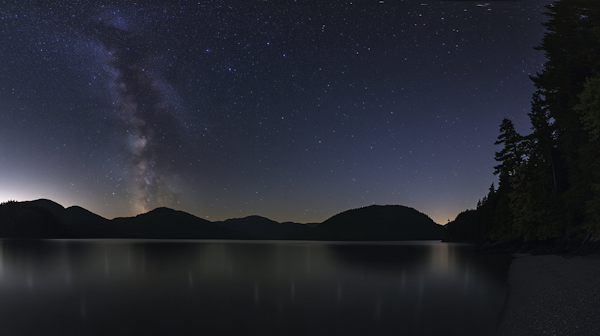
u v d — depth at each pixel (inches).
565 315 549.0
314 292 1006.4
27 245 4616.1
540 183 1983.3
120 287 1127.0
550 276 957.2
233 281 1251.2
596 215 1401.3
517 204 2187.5
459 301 820.0
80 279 1321.4
